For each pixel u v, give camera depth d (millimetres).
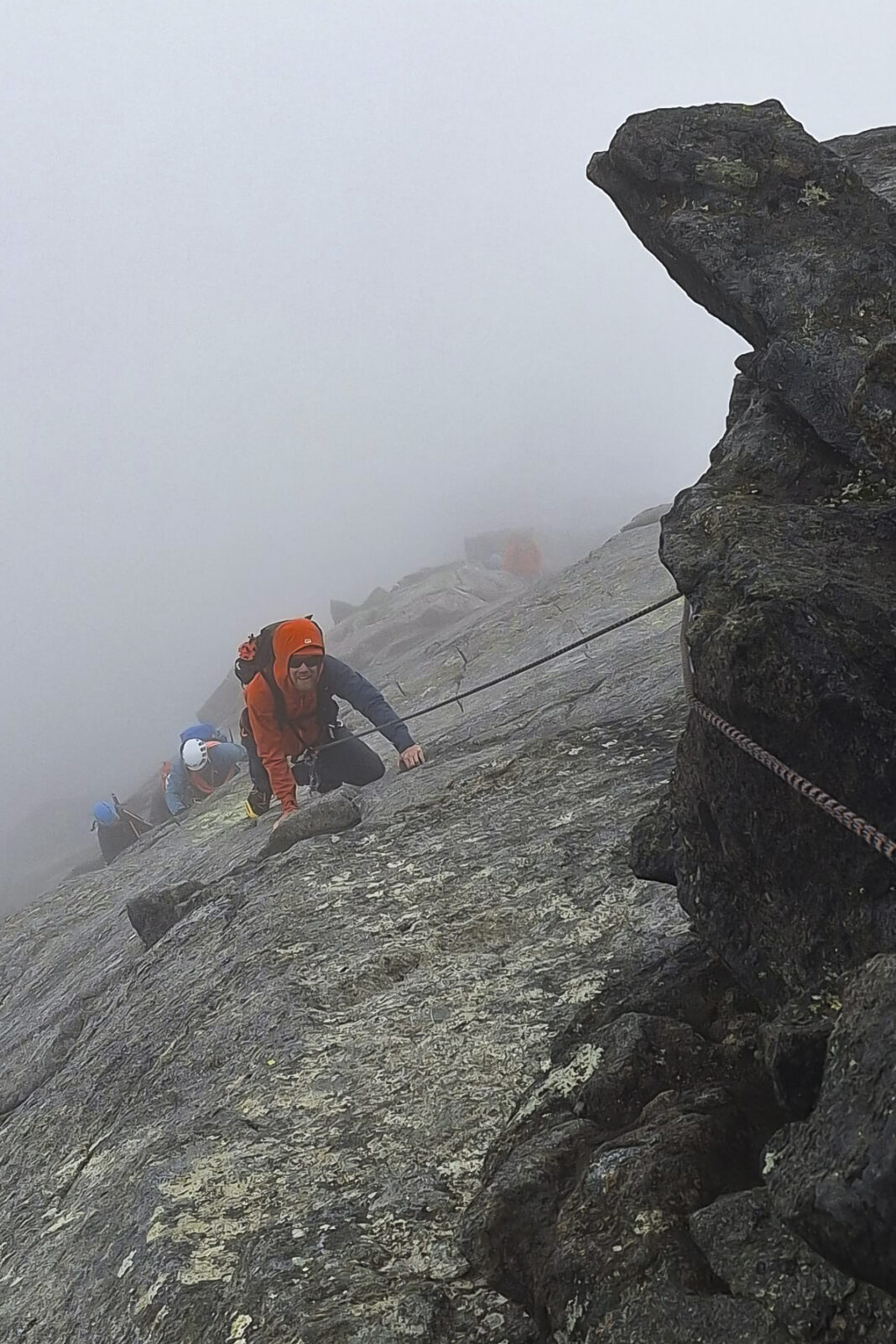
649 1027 3371
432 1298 2906
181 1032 5145
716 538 3180
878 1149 1922
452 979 4609
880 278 3494
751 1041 3229
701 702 3016
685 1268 2469
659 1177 2688
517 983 4410
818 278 3535
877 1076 2051
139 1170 4082
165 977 5973
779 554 2994
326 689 8133
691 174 3777
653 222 3873
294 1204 3504
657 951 4250
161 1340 3156
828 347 3396
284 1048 4465
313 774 8336
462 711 11117
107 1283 3543
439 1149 3551
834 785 2738
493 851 5797
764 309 3562
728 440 3629
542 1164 3049
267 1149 3844
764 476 3428
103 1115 4887
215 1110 4242
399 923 5285
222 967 5574
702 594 3055
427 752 8602
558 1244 2732
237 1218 3543
